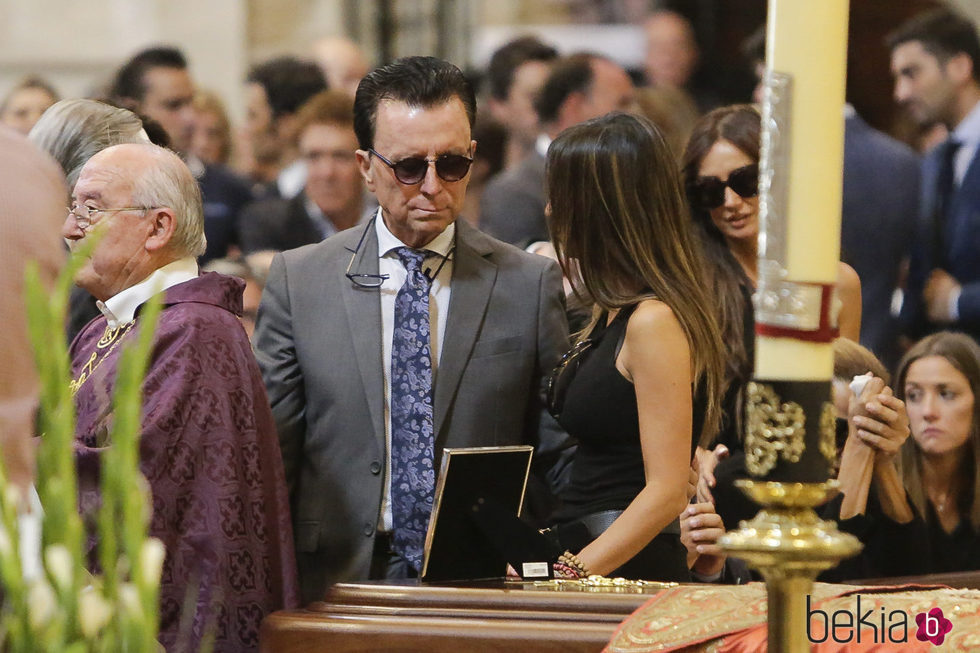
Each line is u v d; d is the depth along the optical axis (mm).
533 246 14836
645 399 9859
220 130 24078
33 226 7113
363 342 11391
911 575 11656
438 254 11594
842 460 11570
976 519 12672
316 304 11602
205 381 10633
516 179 19234
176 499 10375
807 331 5695
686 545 10984
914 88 20422
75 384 11094
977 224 18797
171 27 31359
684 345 9883
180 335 10727
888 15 23734
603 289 10172
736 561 11859
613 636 8039
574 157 10156
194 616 10258
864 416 11359
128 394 5258
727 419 12320
